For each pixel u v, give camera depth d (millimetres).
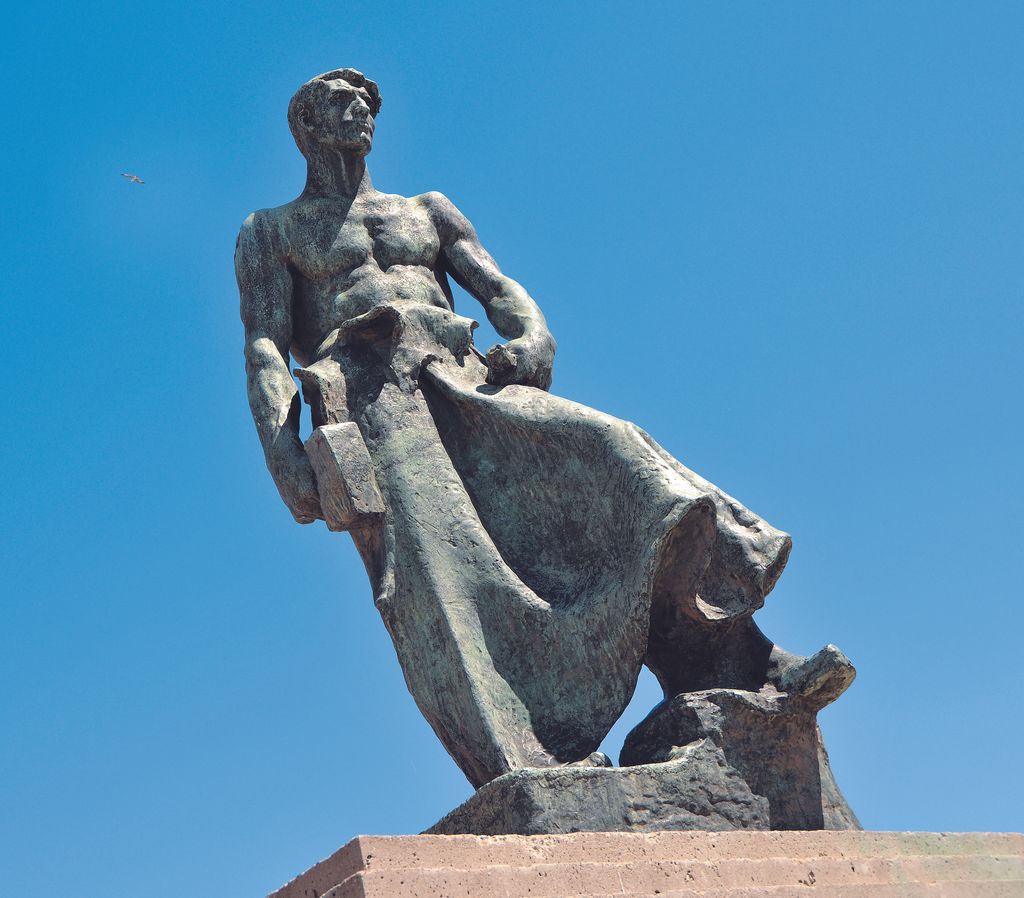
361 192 8594
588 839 5910
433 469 7594
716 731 6664
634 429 7258
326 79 8617
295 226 8438
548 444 7465
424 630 7242
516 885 5516
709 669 7273
